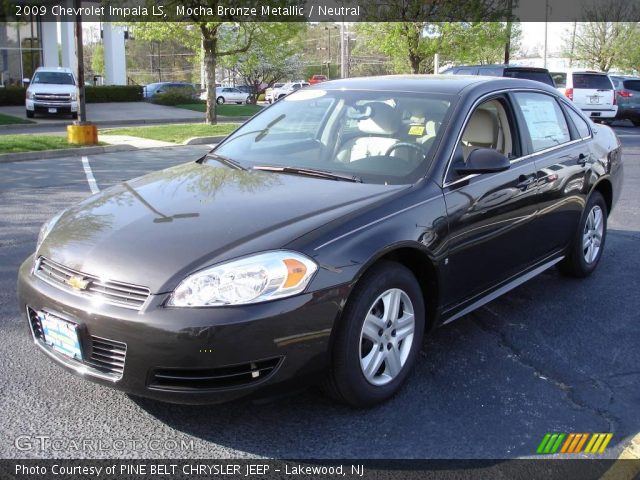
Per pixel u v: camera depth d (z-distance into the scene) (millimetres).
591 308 4961
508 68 16016
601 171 5504
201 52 22328
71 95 24891
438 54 23609
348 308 3154
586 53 49594
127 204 3650
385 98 4430
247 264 2947
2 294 4973
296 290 2957
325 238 3127
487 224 4020
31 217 7648
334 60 92875
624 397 3615
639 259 6293
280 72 59281
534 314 4820
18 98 31656
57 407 3375
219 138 17797
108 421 3260
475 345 4250
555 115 5223
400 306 3486
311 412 3367
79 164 12555
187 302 2867
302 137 4449
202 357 2840
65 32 38656
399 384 3510
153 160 13336
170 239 3137
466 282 3953
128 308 2928
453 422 3312
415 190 3648
